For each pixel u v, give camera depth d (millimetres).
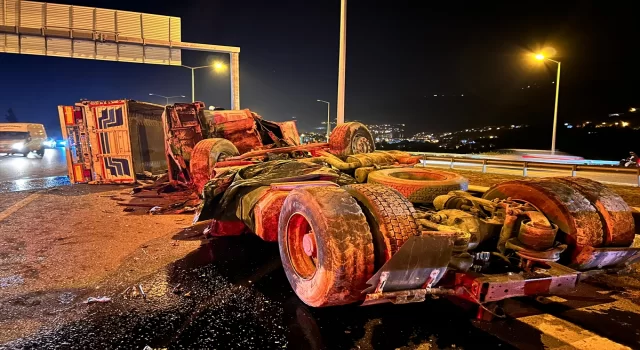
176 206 9391
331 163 6207
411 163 6930
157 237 6961
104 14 18078
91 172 13648
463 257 3639
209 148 8156
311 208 3568
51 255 5957
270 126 11695
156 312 4102
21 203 10133
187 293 4562
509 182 4883
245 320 3932
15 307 4219
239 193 5473
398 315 4051
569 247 4266
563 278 3637
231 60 21219
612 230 4305
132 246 6422
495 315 3734
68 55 17766
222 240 6766
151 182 13109
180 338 3598
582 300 4461
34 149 29219
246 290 4656
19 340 3561
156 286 4777
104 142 13445
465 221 4012
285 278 5023
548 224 3922
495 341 3578
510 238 4125
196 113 10375
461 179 5234
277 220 4695
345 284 3408
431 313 4105
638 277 5164
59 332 3699
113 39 18219
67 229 7512
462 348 3467
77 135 13648
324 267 3422
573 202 4348
